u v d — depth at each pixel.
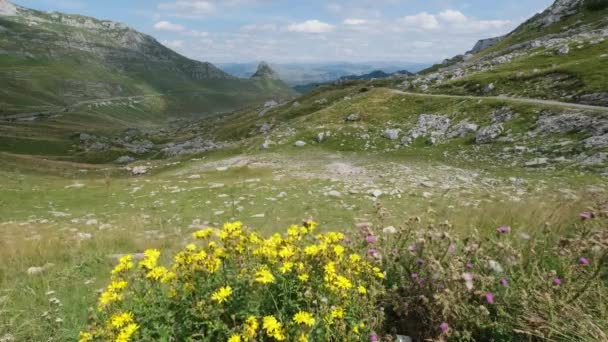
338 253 4.40
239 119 169.38
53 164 62.88
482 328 3.98
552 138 37.12
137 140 180.12
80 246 11.64
